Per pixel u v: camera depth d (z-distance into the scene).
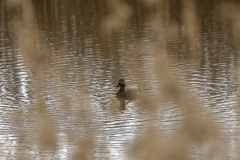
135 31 30.22
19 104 18.23
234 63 22.78
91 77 21.33
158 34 29.17
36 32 30.42
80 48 26.48
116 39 28.33
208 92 18.97
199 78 20.73
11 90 19.86
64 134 15.11
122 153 13.50
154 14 34.62
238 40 27.09
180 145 11.02
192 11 35.31
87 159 12.75
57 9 37.44
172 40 27.70
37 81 20.92
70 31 30.58
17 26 32.31
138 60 23.75
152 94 18.94
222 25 30.98
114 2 37.28
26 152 13.97
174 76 21.00
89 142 14.36
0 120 16.67
